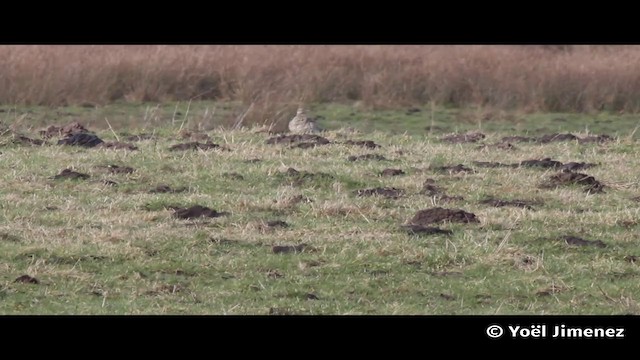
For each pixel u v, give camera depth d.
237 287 33.94
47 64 82.88
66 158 47.06
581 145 53.19
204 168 45.94
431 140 54.81
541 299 34.00
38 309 32.00
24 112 76.12
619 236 38.78
